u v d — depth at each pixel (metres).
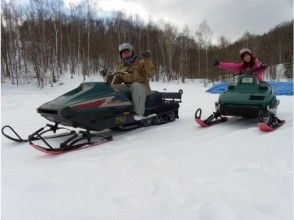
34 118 7.48
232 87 5.98
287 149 3.97
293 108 7.74
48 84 29.02
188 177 3.20
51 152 4.30
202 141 4.64
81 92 4.97
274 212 2.45
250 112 5.52
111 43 35.25
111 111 5.25
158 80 36.59
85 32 37.38
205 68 39.97
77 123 4.76
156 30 42.34
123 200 2.74
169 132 5.47
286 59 41.50
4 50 29.98
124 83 6.04
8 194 2.96
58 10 36.00
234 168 3.40
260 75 6.24
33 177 3.43
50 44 32.47
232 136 4.80
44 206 2.69
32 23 32.62
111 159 3.94
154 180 3.15
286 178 3.04
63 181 3.24
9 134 5.67
